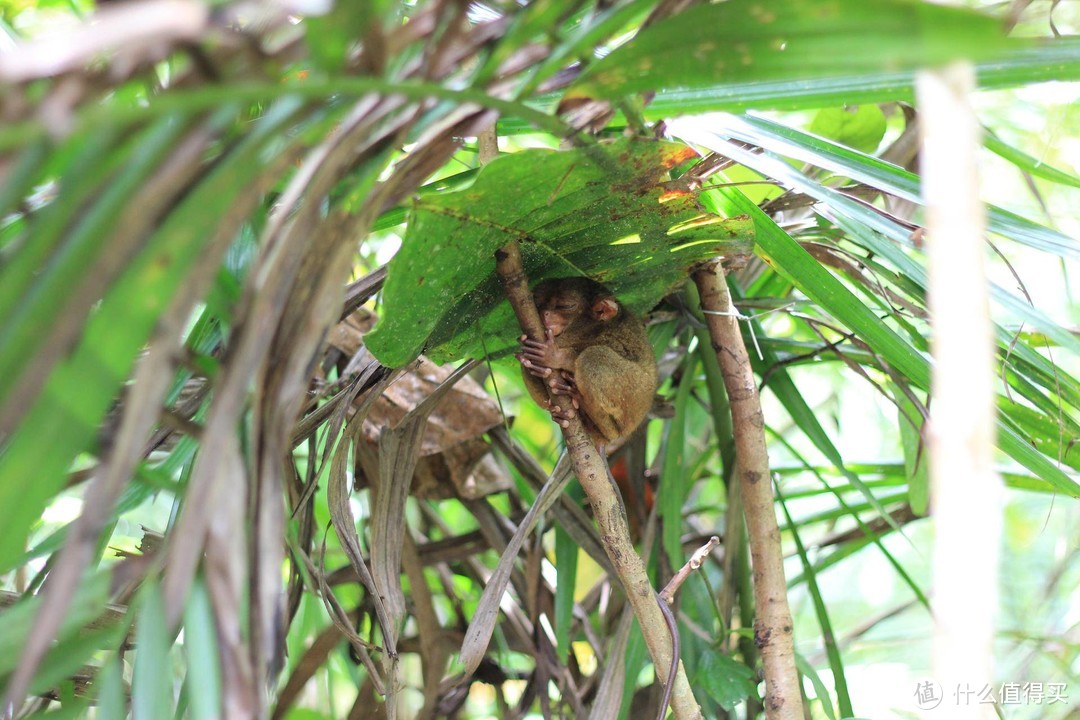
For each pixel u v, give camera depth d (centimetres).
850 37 140
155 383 147
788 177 181
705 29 160
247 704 157
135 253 154
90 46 109
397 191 166
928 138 133
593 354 192
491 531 204
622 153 171
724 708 196
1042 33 217
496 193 172
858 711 231
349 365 194
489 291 182
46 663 165
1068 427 191
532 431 230
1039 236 181
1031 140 229
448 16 161
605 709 187
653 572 200
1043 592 239
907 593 268
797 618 242
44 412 143
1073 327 197
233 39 147
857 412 254
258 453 162
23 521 148
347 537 180
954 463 127
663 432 211
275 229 161
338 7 145
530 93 164
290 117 158
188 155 142
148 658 160
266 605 161
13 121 125
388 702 179
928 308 188
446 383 188
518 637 208
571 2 161
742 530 203
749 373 189
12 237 171
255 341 160
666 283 190
